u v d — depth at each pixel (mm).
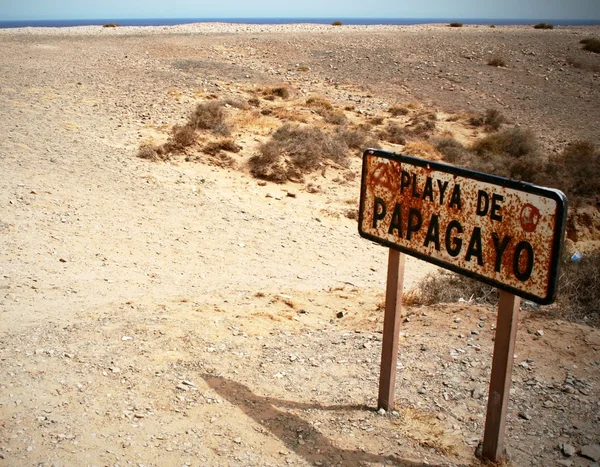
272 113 24328
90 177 14789
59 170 14875
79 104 22469
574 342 5914
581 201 19562
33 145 16531
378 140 23016
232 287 9219
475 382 5277
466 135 25750
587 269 7488
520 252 3594
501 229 3691
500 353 3869
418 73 34875
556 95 32750
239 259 11367
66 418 4383
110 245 10891
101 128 19750
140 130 20094
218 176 17547
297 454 4145
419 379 5328
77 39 40188
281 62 35438
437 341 6109
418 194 4191
